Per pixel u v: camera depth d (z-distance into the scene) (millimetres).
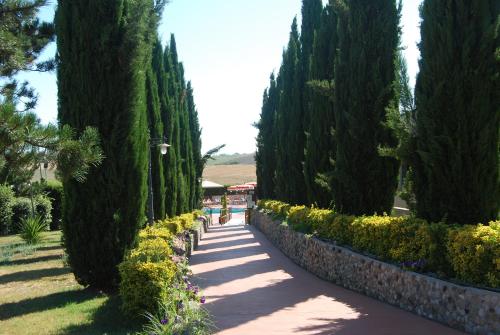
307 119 20000
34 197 24391
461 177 8203
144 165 9617
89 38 9070
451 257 7273
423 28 8797
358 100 11891
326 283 11195
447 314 6934
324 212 13125
